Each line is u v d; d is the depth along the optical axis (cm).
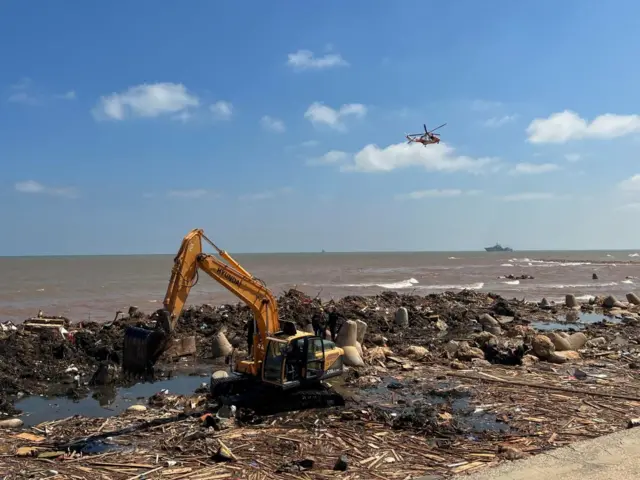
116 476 844
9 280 6575
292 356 1200
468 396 1345
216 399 1270
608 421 1122
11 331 1967
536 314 3191
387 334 2355
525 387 1418
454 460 905
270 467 876
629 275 7812
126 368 1198
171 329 1166
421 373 1612
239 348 1936
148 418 1158
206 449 954
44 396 1410
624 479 755
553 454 857
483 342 2020
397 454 934
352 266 10800
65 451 960
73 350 1777
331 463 892
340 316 2417
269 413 1173
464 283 5991
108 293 4750
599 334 2395
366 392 1395
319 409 1206
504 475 776
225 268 1198
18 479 834
